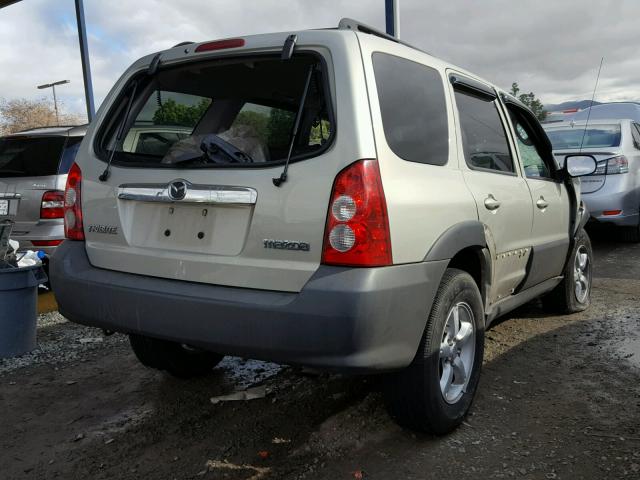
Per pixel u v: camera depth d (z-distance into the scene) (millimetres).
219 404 3686
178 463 2996
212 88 3539
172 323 2760
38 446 3209
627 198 8180
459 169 3314
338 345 2461
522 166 4285
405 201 2691
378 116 2689
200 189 2793
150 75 3305
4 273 4469
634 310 5480
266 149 3172
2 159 6594
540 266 4441
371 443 3117
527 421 3328
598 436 3127
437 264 2861
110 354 4695
